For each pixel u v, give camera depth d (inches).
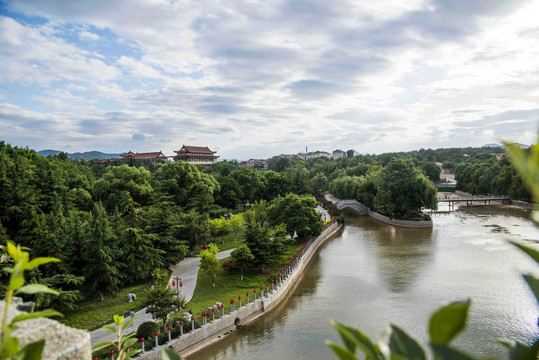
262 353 1074.1
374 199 3361.2
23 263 131.3
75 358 169.3
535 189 67.1
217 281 1571.1
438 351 68.6
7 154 2300.7
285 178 4040.4
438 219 3186.5
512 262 1815.9
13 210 1390.3
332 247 2354.8
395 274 1716.3
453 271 1713.8
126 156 6407.5
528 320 1214.3
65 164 3260.3
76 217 1424.7
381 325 1212.5
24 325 180.7
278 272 1621.6
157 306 1098.1
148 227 1642.5
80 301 1286.9
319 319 1280.8
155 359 988.6
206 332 1138.0
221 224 2329.0
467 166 4980.3
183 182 2802.7
